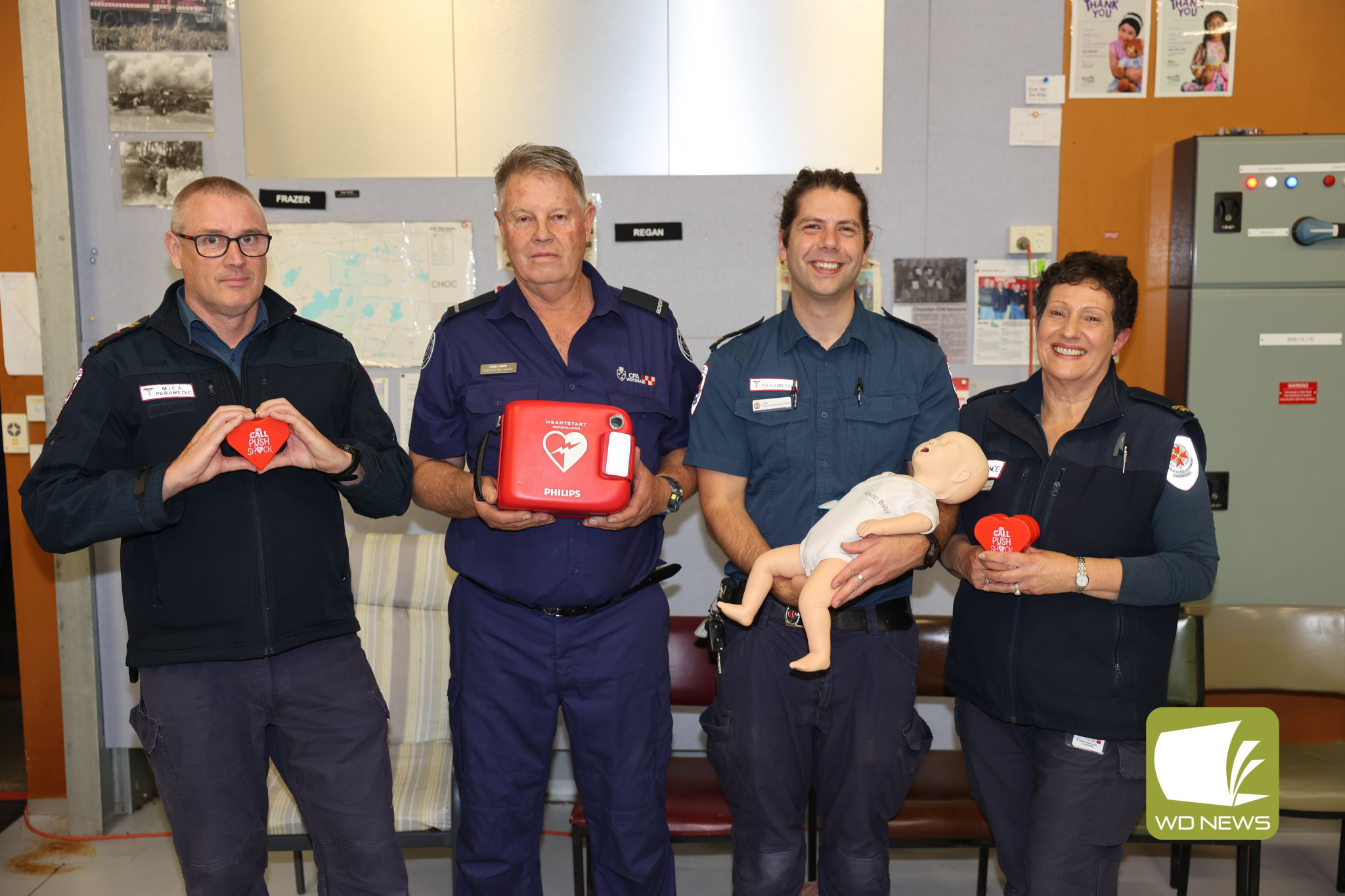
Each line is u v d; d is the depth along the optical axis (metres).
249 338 1.71
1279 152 2.60
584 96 2.80
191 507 1.59
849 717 1.67
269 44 2.76
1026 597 1.62
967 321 2.88
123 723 2.83
